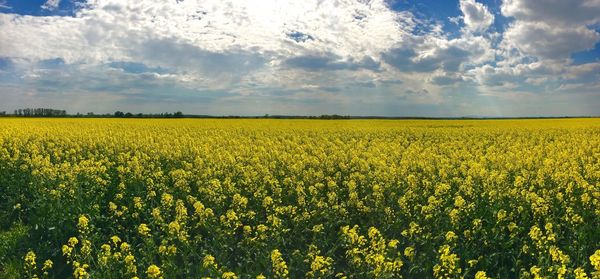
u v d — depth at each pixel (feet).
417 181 44.60
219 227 32.81
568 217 32.78
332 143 83.51
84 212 38.19
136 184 46.34
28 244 35.60
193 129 119.14
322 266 25.72
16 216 43.01
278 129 122.11
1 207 45.60
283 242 31.32
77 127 121.49
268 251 30.14
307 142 87.92
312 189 41.27
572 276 24.68
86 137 88.22
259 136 100.07
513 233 29.78
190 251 31.04
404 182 46.24
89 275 26.86
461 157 64.75
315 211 35.91
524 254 29.17
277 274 25.89
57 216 37.68
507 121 180.24
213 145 79.56
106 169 55.16
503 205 36.86
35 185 46.50
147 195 40.86
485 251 30.17
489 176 45.44
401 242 32.91
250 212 35.65
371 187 45.06
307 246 32.12
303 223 34.53
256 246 30.17
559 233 31.24
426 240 30.35
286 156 61.57
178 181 44.70
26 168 54.49
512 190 38.40
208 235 34.71
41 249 34.53
